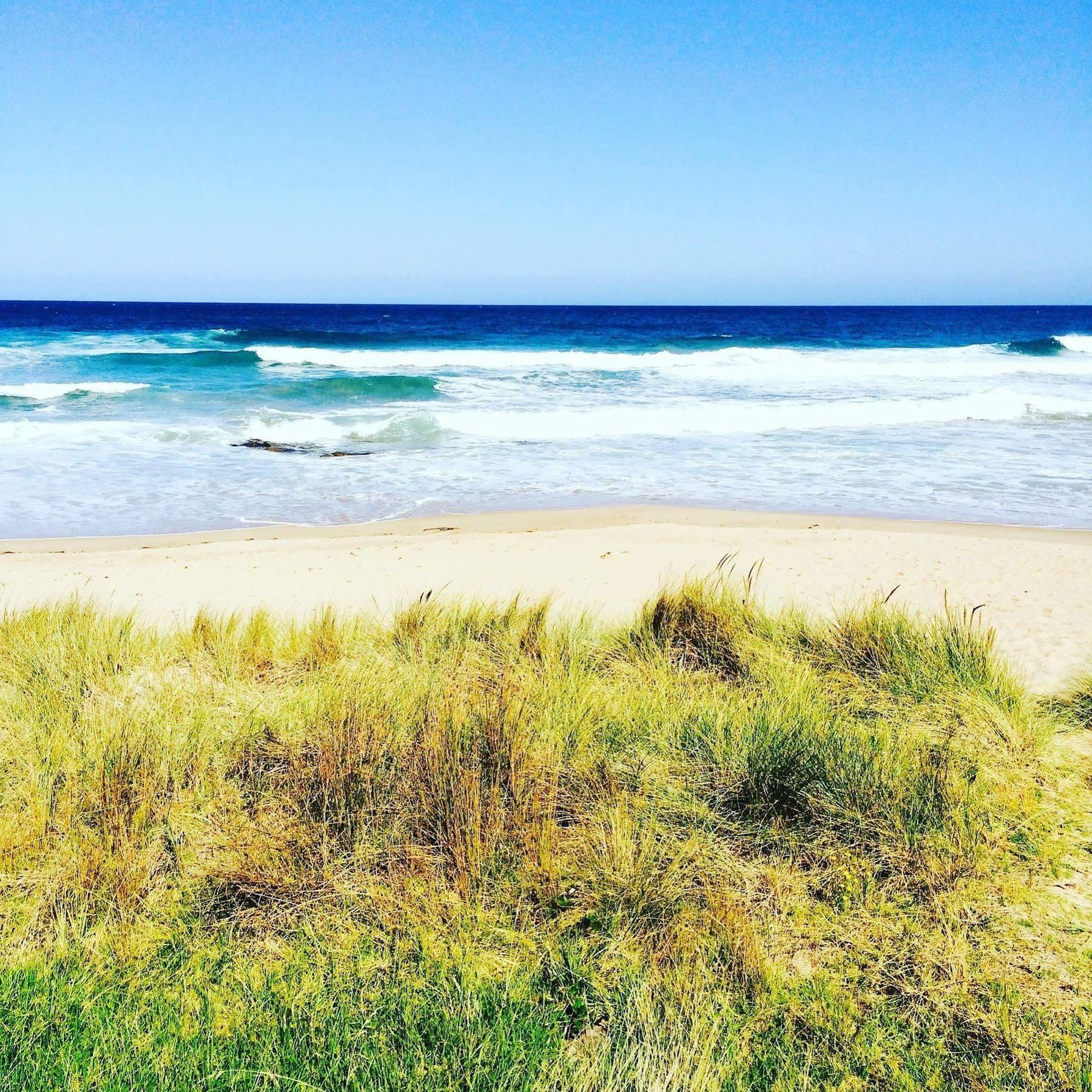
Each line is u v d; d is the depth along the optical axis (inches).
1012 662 235.0
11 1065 80.5
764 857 119.6
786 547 395.9
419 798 123.0
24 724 150.4
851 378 1143.6
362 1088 79.8
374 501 516.1
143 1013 88.7
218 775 132.9
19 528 448.5
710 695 170.6
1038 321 3442.4
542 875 110.3
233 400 875.4
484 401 897.5
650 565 367.2
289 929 104.2
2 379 1002.7
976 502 509.0
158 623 267.1
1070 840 121.4
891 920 106.1
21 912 104.3
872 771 129.8
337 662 192.9
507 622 219.1
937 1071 83.7
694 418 783.7
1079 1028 88.5
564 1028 89.6
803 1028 89.3
